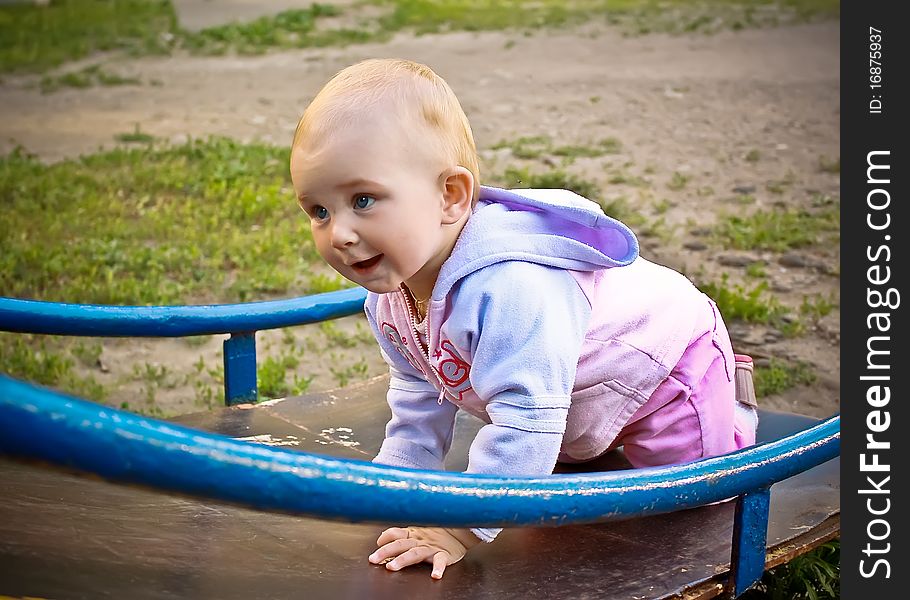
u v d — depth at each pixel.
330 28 11.42
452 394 1.88
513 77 9.05
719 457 1.73
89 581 1.62
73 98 8.59
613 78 8.94
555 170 6.39
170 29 11.27
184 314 2.37
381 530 1.87
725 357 2.07
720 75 8.91
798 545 1.96
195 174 6.33
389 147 1.59
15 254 4.86
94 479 1.16
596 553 1.85
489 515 1.42
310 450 2.29
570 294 1.79
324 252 1.64
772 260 4.88
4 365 3.80
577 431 1.97
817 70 8.95
